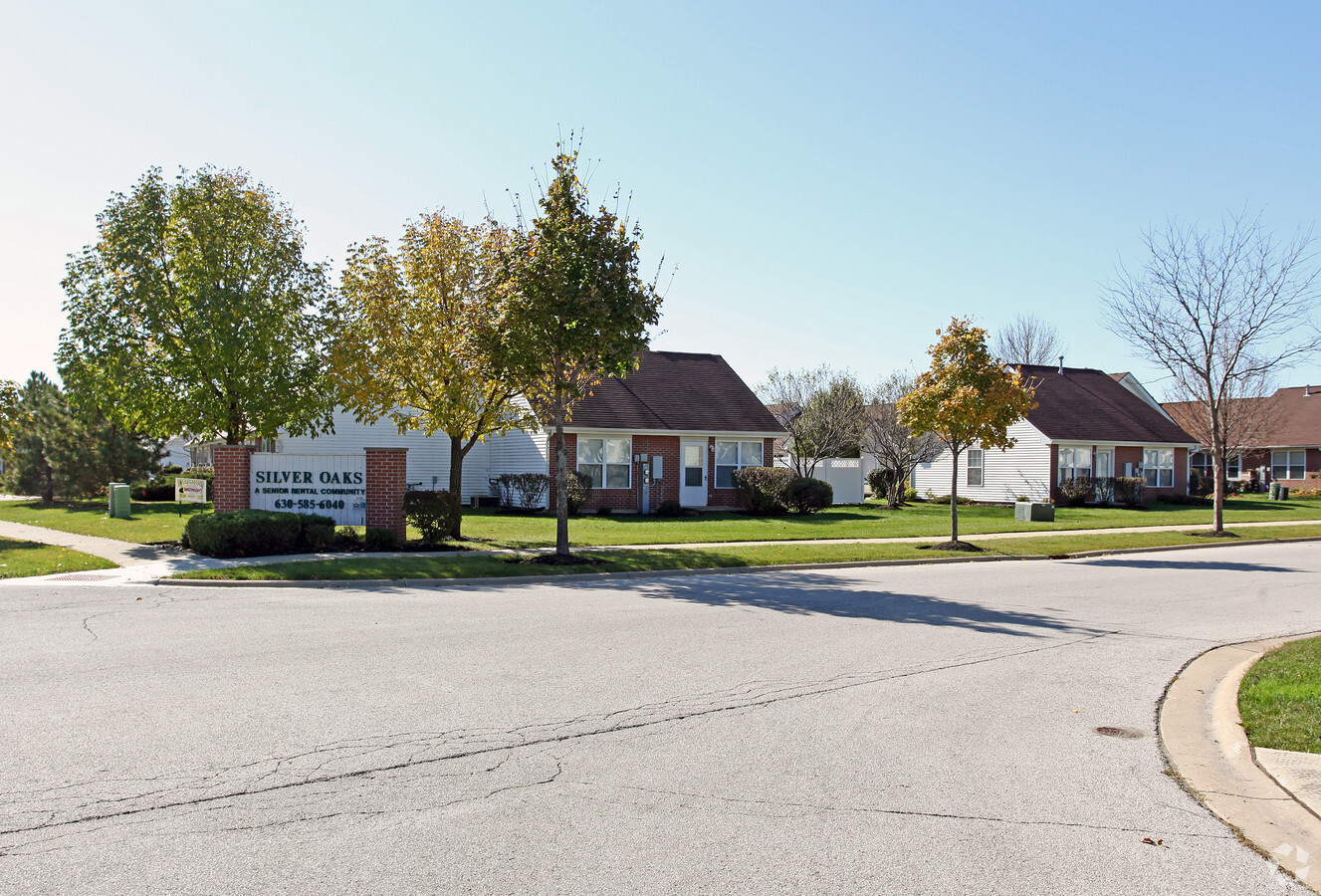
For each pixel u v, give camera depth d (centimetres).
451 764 563
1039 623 1124
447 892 396
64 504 3294
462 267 1966
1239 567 1823
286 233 2044
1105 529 2620
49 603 1168
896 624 1091
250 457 1897
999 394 2062
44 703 681
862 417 3797
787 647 938
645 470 3019
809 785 540
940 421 2058
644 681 781
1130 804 522
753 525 2522
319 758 568
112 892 391
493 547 1867
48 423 3219
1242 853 458
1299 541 2523
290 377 1983
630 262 1645
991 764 589
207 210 1916
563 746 603
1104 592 1425
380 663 830
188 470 3459
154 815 474
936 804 515
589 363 1684
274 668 805
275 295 1988
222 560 1595
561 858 432
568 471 2925
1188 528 2719
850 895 403
